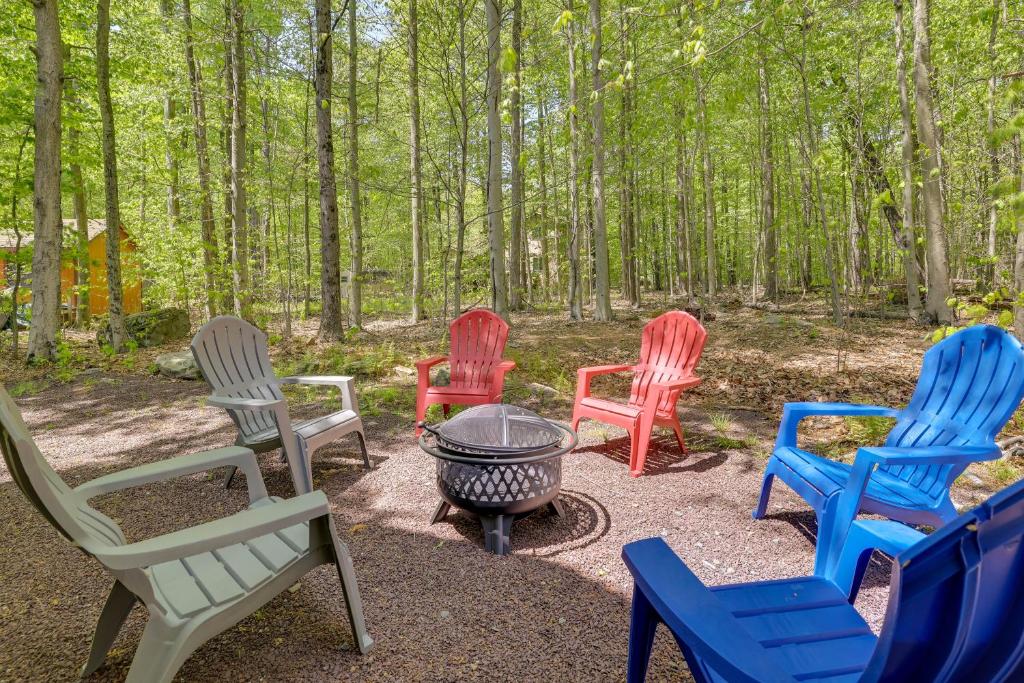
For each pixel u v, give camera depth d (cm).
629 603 226
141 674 150
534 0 1196
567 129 503
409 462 398
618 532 289
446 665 189
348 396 387
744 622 151
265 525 161
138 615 221
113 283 933
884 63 893
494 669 187
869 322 1041
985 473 352
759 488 344
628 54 1027
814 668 136
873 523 192
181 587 172
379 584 240
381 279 2753
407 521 304
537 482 269
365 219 2158
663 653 194
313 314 1638
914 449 218
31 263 912
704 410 541
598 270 1246
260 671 186
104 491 190
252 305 1170
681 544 276
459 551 271
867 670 90
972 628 89
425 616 217
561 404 561
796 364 739
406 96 1350
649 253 2170
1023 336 411
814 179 877
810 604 161
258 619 215
